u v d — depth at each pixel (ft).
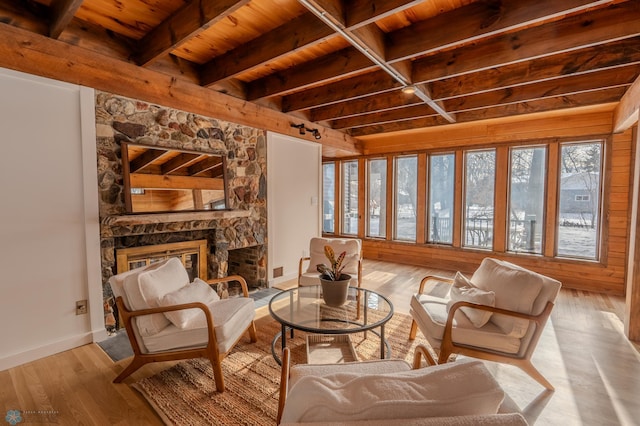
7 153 7.27
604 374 7.46
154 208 9.96
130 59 9.22
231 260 15.21
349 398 2.75
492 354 6.75
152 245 10.44
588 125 13.87
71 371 7.36
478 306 6.59
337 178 22.31
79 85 8.31
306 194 16.38
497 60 8.63
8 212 7.32
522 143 15.44
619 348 8.74
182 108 10.61
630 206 13.15
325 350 8.07
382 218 20.61
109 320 9.10
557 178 14.78
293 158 15.48
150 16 7.96
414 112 14.34
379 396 2.73
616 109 12.63
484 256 16.74
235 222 12.78
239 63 9.58
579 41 7.52
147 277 6.90
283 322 7.20
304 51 9.72
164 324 6.84
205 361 7.88
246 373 7.34
